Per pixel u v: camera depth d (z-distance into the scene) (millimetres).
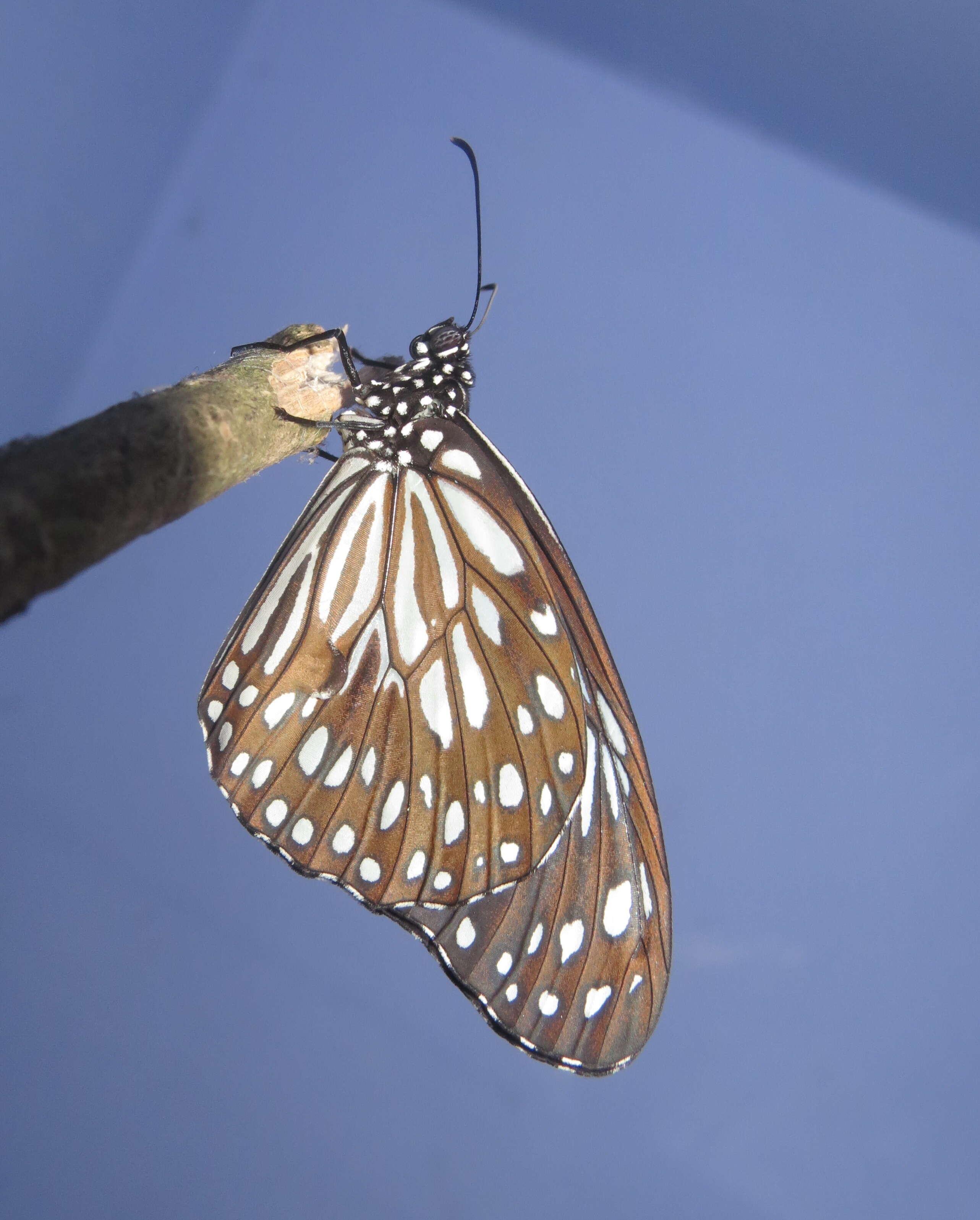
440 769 172
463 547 172
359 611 171
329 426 166
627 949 172
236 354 163
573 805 172
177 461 150
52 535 142
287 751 170
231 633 168
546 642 172
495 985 172
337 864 172
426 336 173
